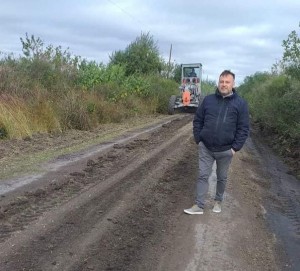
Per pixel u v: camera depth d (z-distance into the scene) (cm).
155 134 1346
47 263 425
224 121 559
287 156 1208
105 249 467
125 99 2033
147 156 961
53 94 1407
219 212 611
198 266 447
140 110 2130
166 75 3731
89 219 551
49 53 1703
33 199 614
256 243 535
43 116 1208
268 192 800
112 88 1933
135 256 457
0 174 748
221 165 586
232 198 684
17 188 666
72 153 961
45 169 798
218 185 603
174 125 1655
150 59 3384
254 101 2400
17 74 1366
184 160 944
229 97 557
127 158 930
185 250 482
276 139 1476
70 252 453
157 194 678
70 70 1767
